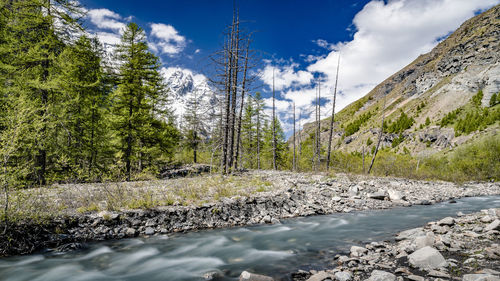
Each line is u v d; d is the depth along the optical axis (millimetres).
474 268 4047
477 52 147625
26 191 6992
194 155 36406
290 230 8227
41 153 13172
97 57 19906
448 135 88625
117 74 20016
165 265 5500
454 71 154000
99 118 20094
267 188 12891
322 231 8117
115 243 6801
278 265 5281
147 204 8562
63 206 7910
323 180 17000
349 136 161375
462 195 18328
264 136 38875
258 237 7469
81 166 15977
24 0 14203
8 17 14117
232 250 6406
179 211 8562
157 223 7973
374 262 4891
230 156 19422
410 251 5336
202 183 13312
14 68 13680
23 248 6004
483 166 34125
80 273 5082
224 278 4715
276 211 10180
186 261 5711
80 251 6246
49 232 6602
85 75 19047
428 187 20422
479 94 102625
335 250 6207
